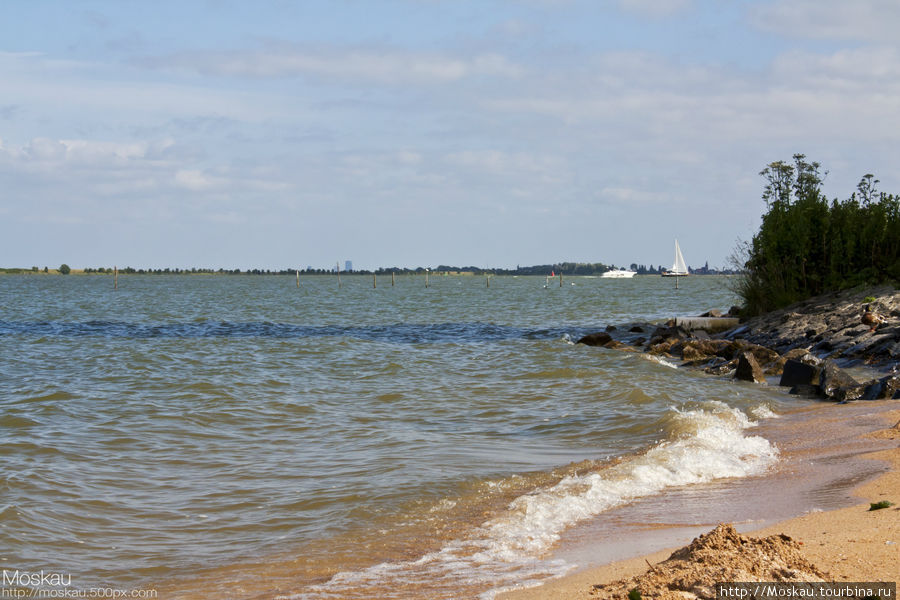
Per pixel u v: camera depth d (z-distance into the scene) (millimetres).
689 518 9516
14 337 40500
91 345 36156
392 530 9836
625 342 35750
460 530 9688
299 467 13281
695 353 28047
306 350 33938
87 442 15359
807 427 15227
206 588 8141
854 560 6992
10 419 17516
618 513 10031
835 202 35094
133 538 9820
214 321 56781
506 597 7117
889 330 24156
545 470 12711
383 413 18703
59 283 194000
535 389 21844
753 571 6645
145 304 84750
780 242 35406
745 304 37938
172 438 15844
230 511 10867
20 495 11328
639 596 6395
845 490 10156
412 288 154000
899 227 32000
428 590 7512
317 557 8969
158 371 26750
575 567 7914
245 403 20094
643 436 15156
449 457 13742
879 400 17688
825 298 32562
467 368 27391
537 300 90875
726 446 13586
